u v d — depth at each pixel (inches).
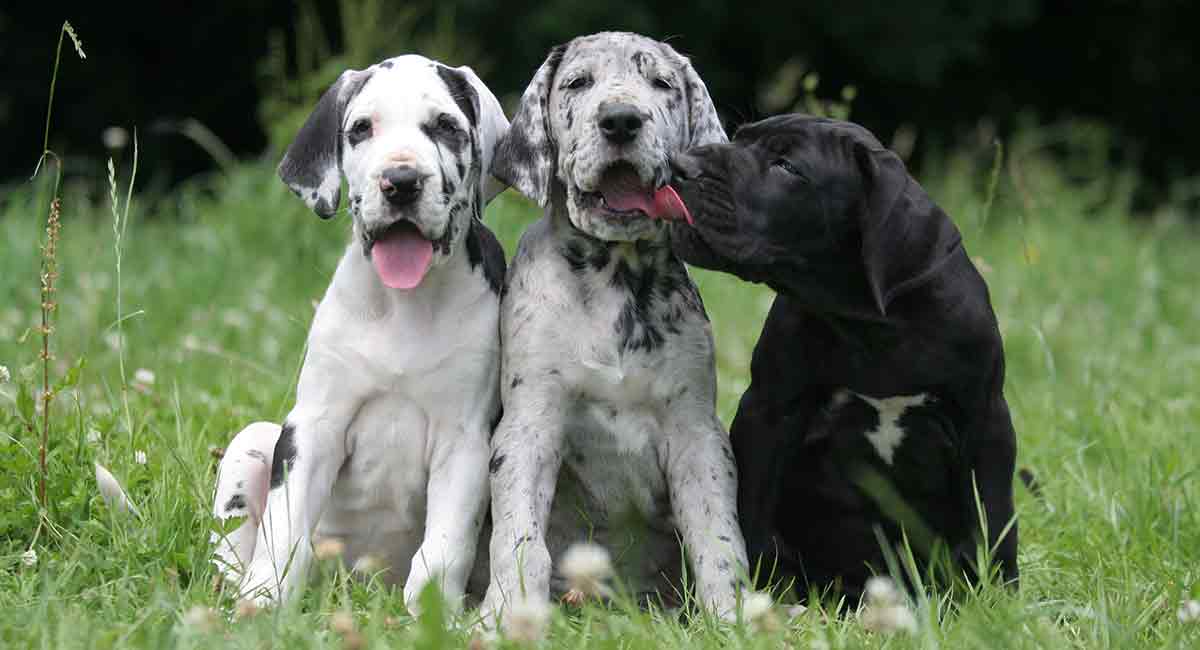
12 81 1107.3
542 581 287.7
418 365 299.0
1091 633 258.8
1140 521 341.4
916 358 297.6
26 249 623.8
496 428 306.3
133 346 525.0
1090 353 614.9
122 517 292.4
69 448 315.9
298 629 237.6
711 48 1087.6
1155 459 390.9
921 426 306.0
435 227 292.0
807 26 1104.2
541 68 311.4
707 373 310.0
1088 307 743.1
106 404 398.0
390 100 297.9
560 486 316.5
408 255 291.1
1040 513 370.0
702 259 296.5
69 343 498.0
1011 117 1229.7
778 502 320.5
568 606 294.5
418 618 251.0
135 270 652.7
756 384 313.6
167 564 279.6
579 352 301.3
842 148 301.6
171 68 1156.5
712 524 301.0
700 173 295.4
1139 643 252.8
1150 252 866.8
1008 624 249.0
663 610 310.0
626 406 307.0
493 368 307.4
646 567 321.7
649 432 309.1
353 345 299.9
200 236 693.3
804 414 311.4
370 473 305.4
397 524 310.8
